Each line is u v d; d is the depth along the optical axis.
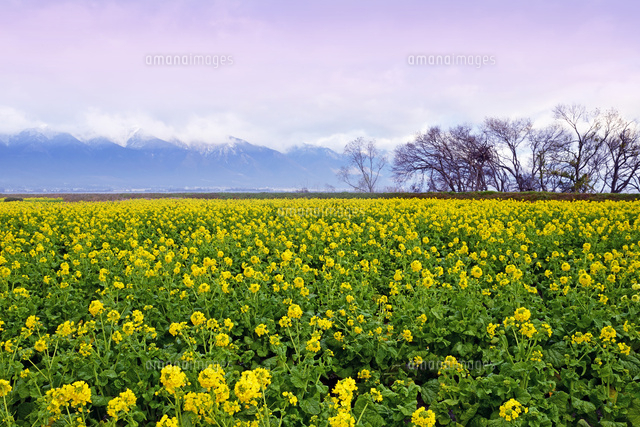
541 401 4.86
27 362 6.24
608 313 6.57
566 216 19.09
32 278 10.07
